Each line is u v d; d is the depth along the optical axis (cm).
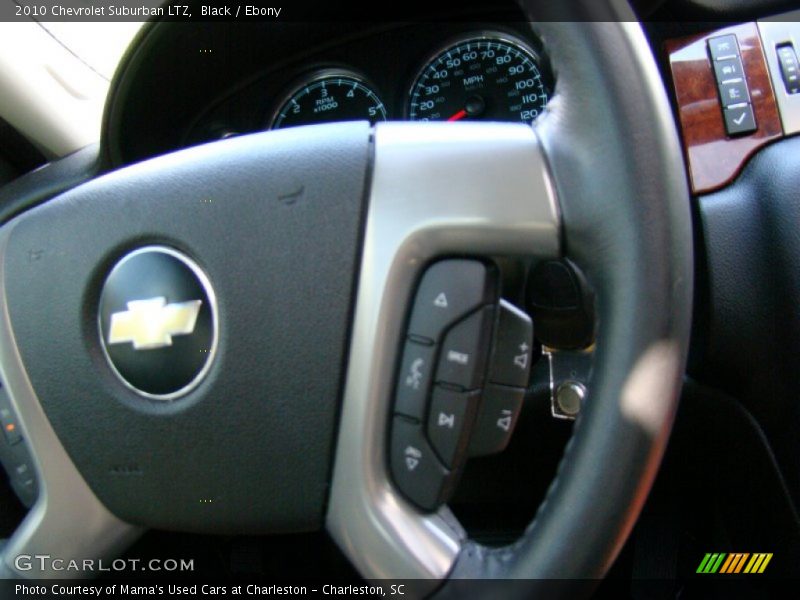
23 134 127
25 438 79
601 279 62
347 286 67
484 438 67
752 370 105
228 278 70
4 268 79
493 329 65
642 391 60
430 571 66
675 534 129
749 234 102
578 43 62
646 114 62
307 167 69
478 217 65
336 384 68
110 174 77
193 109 127
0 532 99
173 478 74
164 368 71
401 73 122
